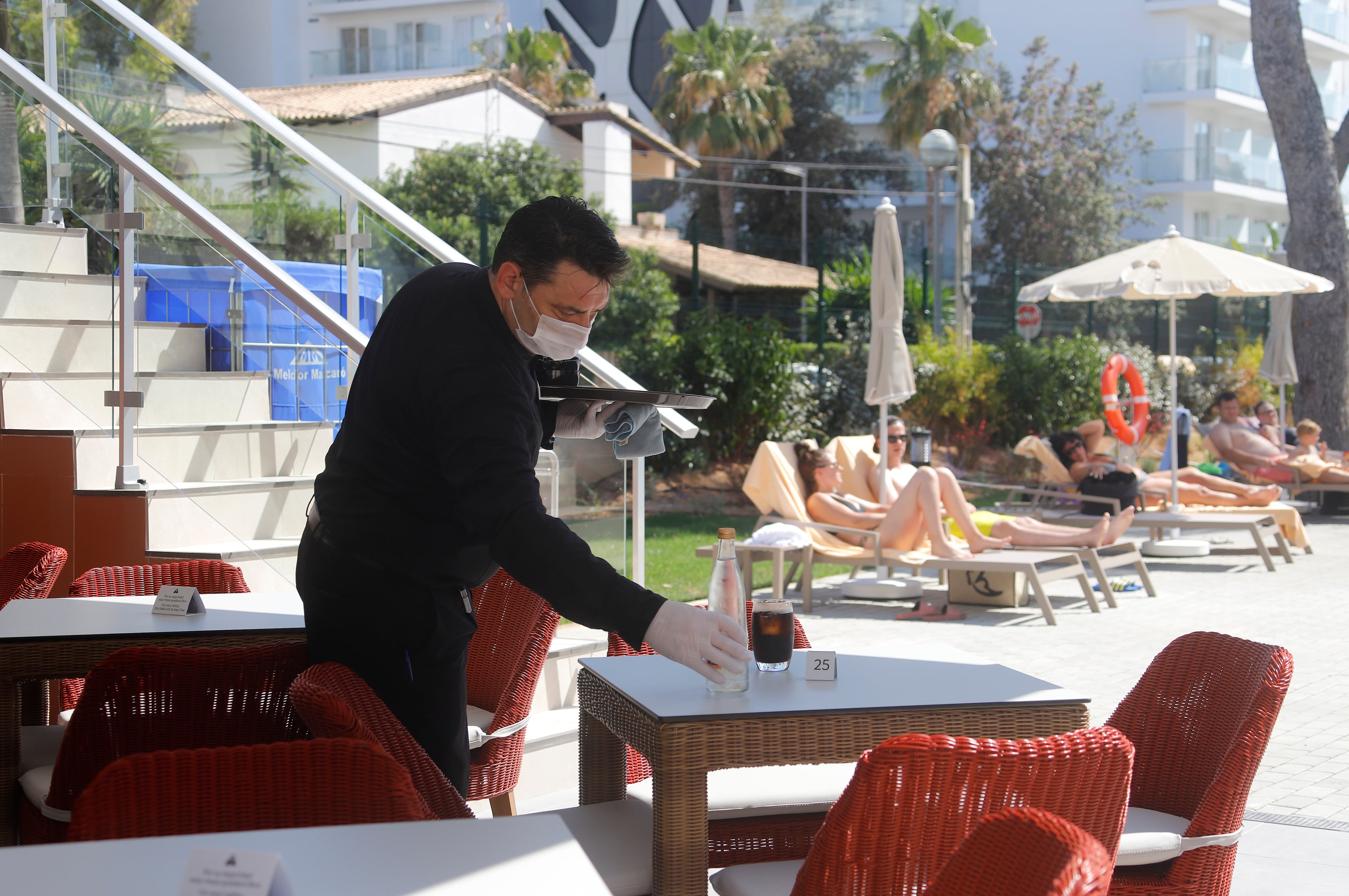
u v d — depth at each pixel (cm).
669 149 3306
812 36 3800
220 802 176
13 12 678
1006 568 801
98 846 156
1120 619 813
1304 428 1411
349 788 179
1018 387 1886
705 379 1603
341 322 473
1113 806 194
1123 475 1035
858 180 3647
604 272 228
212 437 491
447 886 145
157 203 509
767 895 232
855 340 1892
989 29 3634
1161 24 3700
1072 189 3403
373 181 2298
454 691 261
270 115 633
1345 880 363
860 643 721
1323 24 3853
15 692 287
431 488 243
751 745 232
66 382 516
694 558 1077
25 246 527
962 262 1928
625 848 249
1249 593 930
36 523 505
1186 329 2566
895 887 188
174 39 2088
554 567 217
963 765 184
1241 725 241
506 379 234
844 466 962
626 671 276
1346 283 1714
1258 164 3731
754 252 3403
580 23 4469
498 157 2306
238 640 304
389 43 3947
